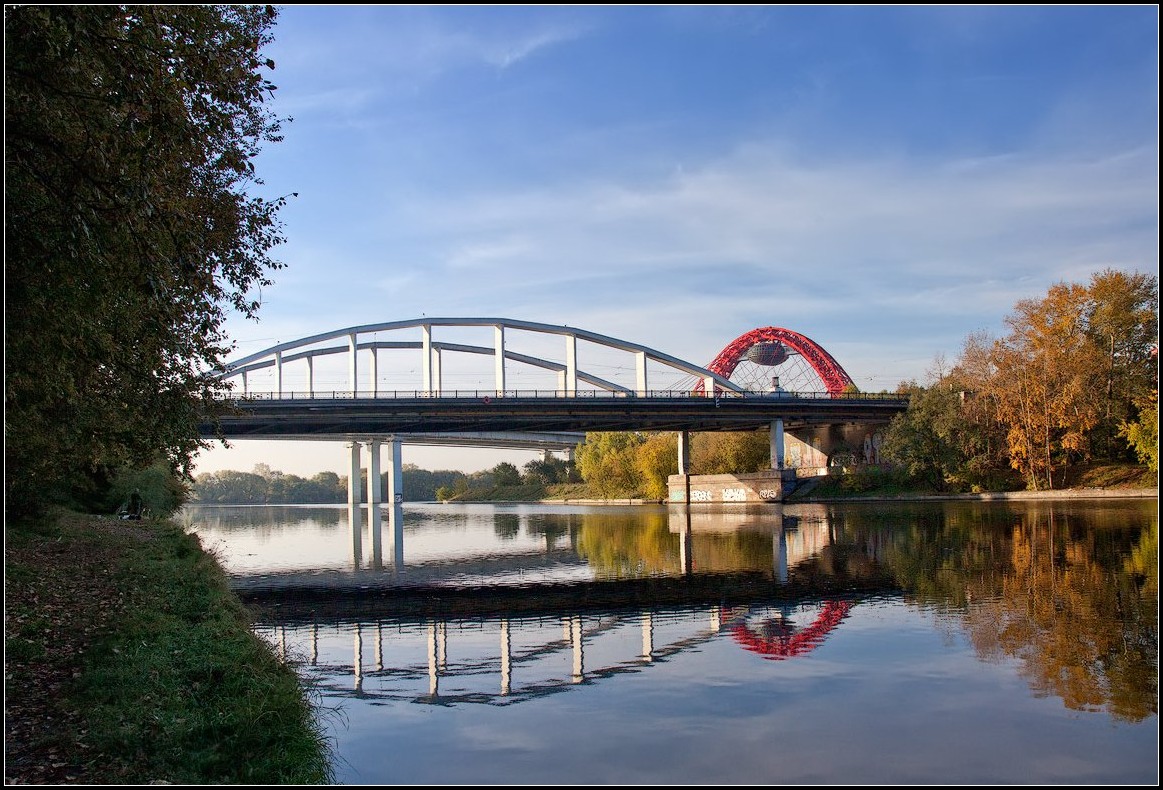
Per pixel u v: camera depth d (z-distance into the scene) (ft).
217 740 34.19
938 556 107.45
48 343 41.60
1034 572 86.84
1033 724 40.50
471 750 40.09
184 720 35.06
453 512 400.47
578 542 172.96
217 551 151.43
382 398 238.07
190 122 40.32
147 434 57.93
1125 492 211.82
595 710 46.29
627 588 97.66
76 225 36.06
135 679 38.78
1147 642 54.49
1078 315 235.40
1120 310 233.55
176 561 87.15
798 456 365.20
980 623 63.16
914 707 44.04
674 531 187.73
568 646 64.49
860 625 65.67
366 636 71.05
